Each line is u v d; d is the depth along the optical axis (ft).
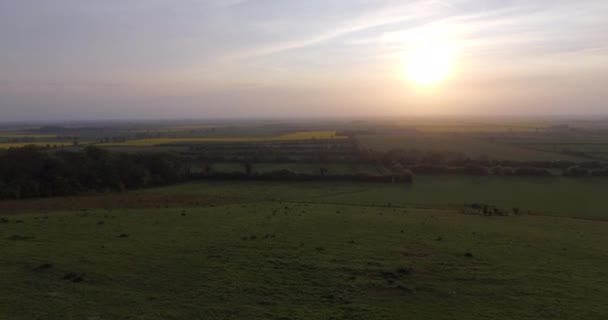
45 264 74.08
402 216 135.03
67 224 110.73
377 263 79.00
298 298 62.49
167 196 204.95
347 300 61.98
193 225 111.75
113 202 179.83
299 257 82.17
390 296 63.87
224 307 58.90
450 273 74.38
